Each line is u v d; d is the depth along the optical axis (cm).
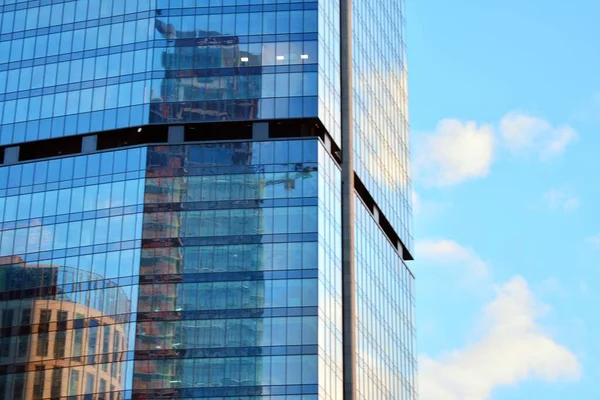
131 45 15862
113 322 14575
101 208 15262
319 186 15012
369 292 16538
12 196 15725
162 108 15438
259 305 14362
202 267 14612
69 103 15875
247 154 15138
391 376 17225
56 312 14938
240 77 15500
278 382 13975
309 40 15638
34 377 14700
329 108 15850
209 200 14950
